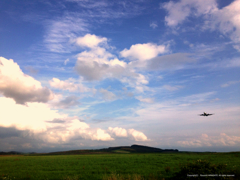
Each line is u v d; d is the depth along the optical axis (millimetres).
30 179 23531
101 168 33188
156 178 21844
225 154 69000
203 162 20328
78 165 39625
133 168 32625
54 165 40188
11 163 46156
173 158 55156
